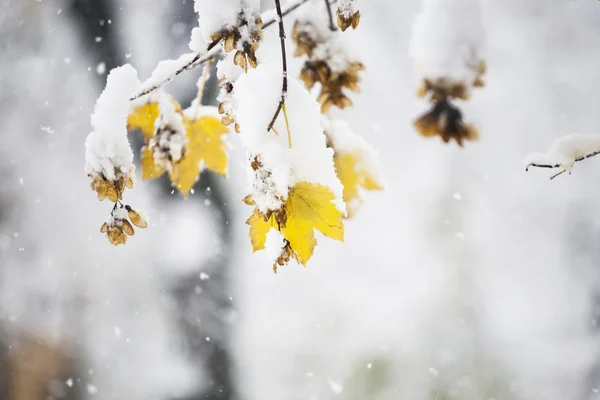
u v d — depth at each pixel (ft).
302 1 5.01
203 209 22.53
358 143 5.60
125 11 22.52
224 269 23.20
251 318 26.03
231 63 4.25
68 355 23.09
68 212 25.22
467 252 29.07
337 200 3.43
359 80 5.76
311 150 3.53
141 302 23.30
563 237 29.04
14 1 23.21
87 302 23.76
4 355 22.90
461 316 26.53
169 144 5.18
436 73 5.69
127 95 4.74
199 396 22.30
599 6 24.91
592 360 24.06
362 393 23.25
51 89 24.47
